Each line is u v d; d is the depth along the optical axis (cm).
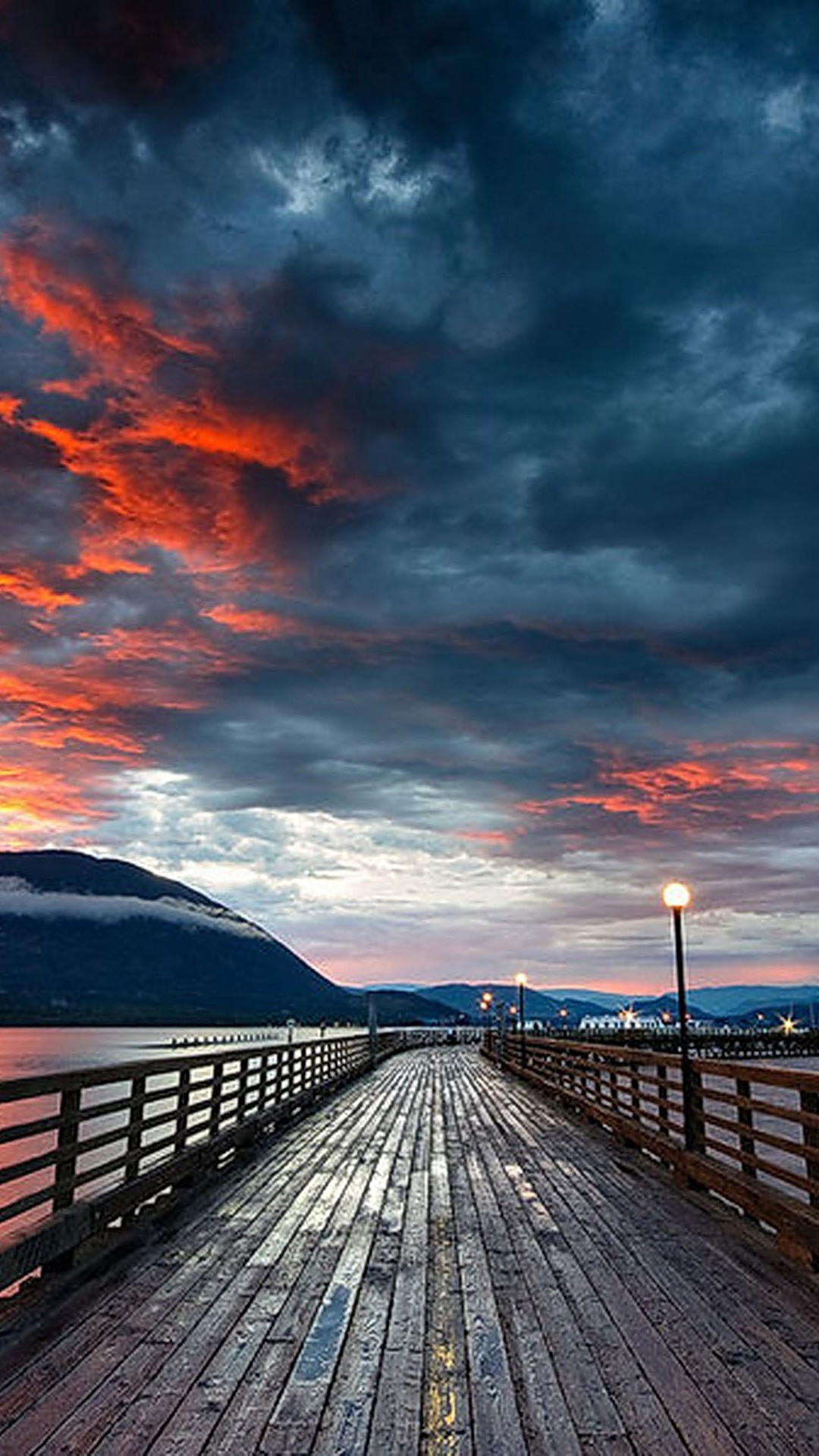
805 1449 378
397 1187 942
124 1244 691
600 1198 884
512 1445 381
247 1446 376
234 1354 473
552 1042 2047
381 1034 4059
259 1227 756
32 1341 487
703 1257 666
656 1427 397
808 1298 569
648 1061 1186
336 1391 431
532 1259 663
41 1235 549
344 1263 650
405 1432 391
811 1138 659
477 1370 458
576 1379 447
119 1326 512
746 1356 476
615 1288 591
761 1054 9494
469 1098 2000
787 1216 649
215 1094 1070
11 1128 547
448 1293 581
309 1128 1455
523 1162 1106
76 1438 380
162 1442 377
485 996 6769
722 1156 2430
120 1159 709
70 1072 624
